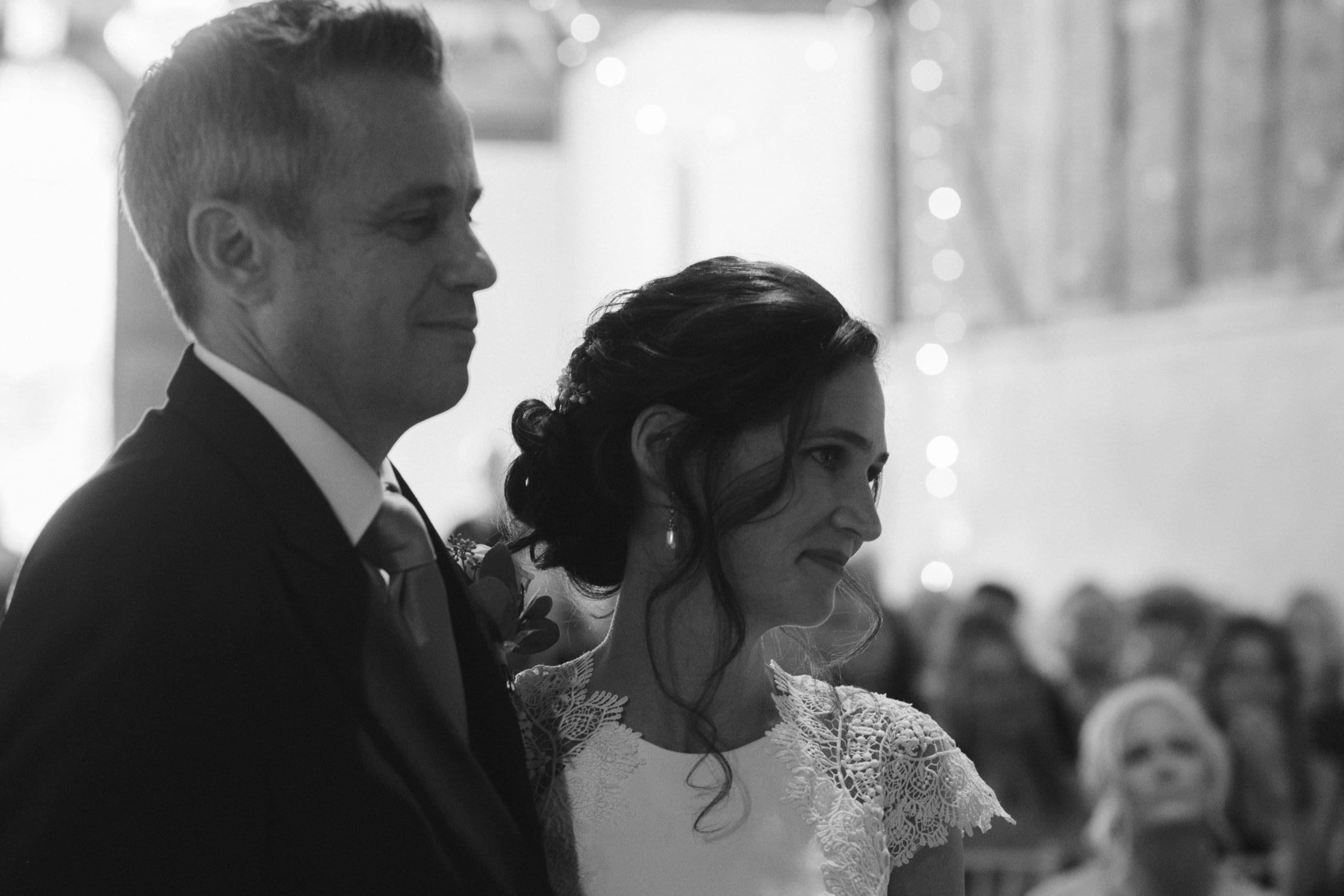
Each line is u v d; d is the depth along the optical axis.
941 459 9.55
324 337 1.51
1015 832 4.74
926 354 9.58
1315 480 6.09
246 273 1.51
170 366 11.59
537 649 1.85
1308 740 4.43
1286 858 4.25
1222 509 6.80
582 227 16.03
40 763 1.31
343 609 1.46
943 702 5.03
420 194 1.51
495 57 17.23
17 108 15.63
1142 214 7.38
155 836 1.31
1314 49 5.98
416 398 1.55
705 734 1.72
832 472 1.68
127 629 1.35
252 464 1.48
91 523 1.40
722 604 1.66
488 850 1.47
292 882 1.38
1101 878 3.65
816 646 1.92
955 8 9.22
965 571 9.37
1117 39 7.48
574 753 1.76
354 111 1.49
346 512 1.54
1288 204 6.24
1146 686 3.69
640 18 13.62
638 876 1.68
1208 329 6.84
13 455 16.98
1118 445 7.70
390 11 1.54
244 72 1.49
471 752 1.62
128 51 7.14
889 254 10.16
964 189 9.20
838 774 1.73
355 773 1.40
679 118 13.20
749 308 1.66
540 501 1.83
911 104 9.83
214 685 1.36
